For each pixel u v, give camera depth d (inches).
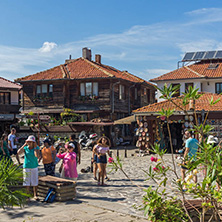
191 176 208.5
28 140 353.1
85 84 1288.1
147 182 468.8
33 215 297.4
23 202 259.6
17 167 272.2
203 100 888.9
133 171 584.7
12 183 257.3
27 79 1326.3
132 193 395.9
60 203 344.5
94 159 487.5
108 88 1256.8
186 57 1576.0
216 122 812.6
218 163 192.2
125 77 1443.2
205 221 249.3
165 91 209.9
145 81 1581.0
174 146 968.9
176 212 226.4
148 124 893.8
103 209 322.3
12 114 1289.4
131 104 1456.7
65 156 420.8
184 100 210.2
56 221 279.7
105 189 421.7
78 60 1454.2
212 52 1556.3
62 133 1127.0
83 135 1082.1
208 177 194.4
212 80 1387.8
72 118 1228.5
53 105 1310.3
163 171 226.7
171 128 979.3
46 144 431.5
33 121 1172.5
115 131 1207.6
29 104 1347.2
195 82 1389.0
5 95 1380.4
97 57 1562.5
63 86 1298.0
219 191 191.8
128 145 1213.7
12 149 647.8
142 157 830.5
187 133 391.9
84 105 1282.0
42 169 609.0
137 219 289.0
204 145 202.7
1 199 246.7
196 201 271.6
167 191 395.9
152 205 213.2
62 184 350.9
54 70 1369.3
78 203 345.4
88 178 508.4
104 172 451.2
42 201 350.0
